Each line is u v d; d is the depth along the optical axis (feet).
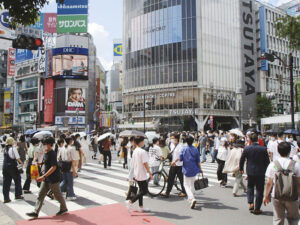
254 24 190.60
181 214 19.95
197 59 155.63
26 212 20.65
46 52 197.36
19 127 201.16
